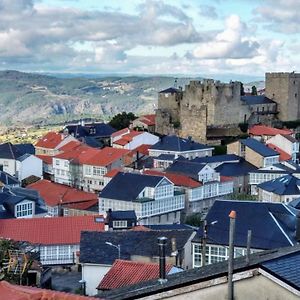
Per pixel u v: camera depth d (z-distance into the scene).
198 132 161.88
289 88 180.62
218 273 16.12
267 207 63.59
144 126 183.25
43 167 151.38
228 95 166.50
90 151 146.12
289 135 156.25
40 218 78.44
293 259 16.88
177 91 179.75
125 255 60.91
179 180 115.06
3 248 48.59
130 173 111.06
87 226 78.12
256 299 15.88
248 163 136.25
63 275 71.50
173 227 83.44
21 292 13.61
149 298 16.41
